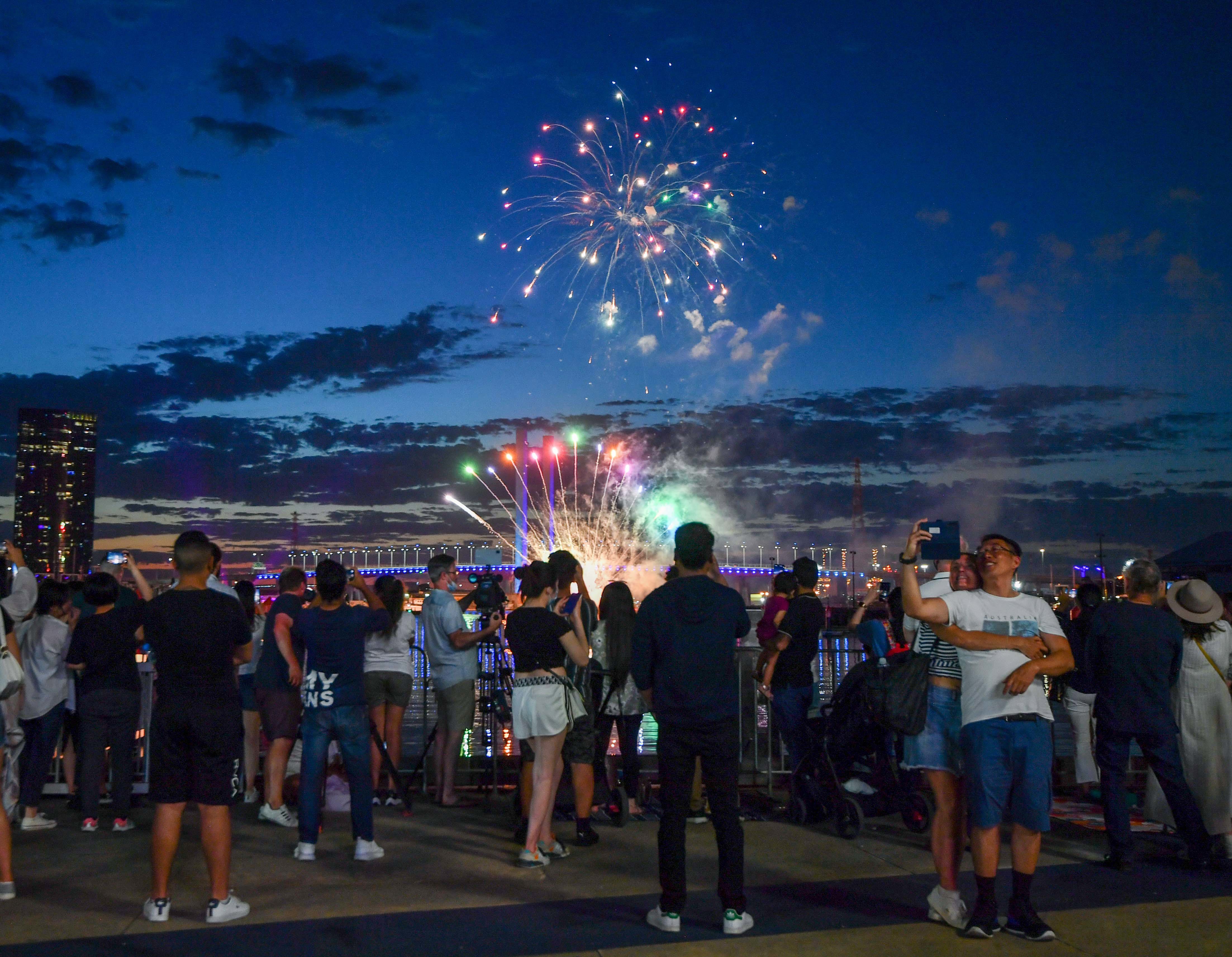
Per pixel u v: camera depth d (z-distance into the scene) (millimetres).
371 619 6324
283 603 6938
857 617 7699
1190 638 6453
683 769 5020
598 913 5176
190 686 5070
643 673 5113
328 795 7953
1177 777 6012
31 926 4977
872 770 7258
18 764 7125
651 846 6559
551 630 6109
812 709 7469
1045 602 5027
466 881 5750
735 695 5102
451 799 7801
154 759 5668
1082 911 5215
